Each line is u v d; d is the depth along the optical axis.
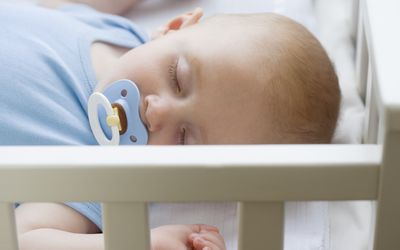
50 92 1.07
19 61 1.07
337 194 0.64
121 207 0.66
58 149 0.66
